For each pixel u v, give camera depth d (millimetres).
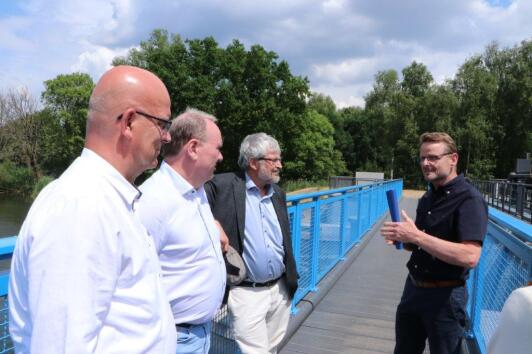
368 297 5246
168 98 1275
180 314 1780
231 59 39469
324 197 5801
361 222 8727
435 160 2377
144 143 1202
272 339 2781
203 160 1854
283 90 41125
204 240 1822
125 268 1114
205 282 1814
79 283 958
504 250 2758
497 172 41438
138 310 1139
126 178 1226
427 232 2455
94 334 994
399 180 21500
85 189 1051
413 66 49344
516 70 39375
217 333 2729
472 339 3623
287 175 48562
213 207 2520
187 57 40250
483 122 38375
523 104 38531
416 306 2480
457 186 2363
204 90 37219
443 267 2367
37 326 928
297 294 4555
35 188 37812
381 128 47906
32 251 965
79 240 976
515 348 1036
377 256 7516
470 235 2225
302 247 4656
